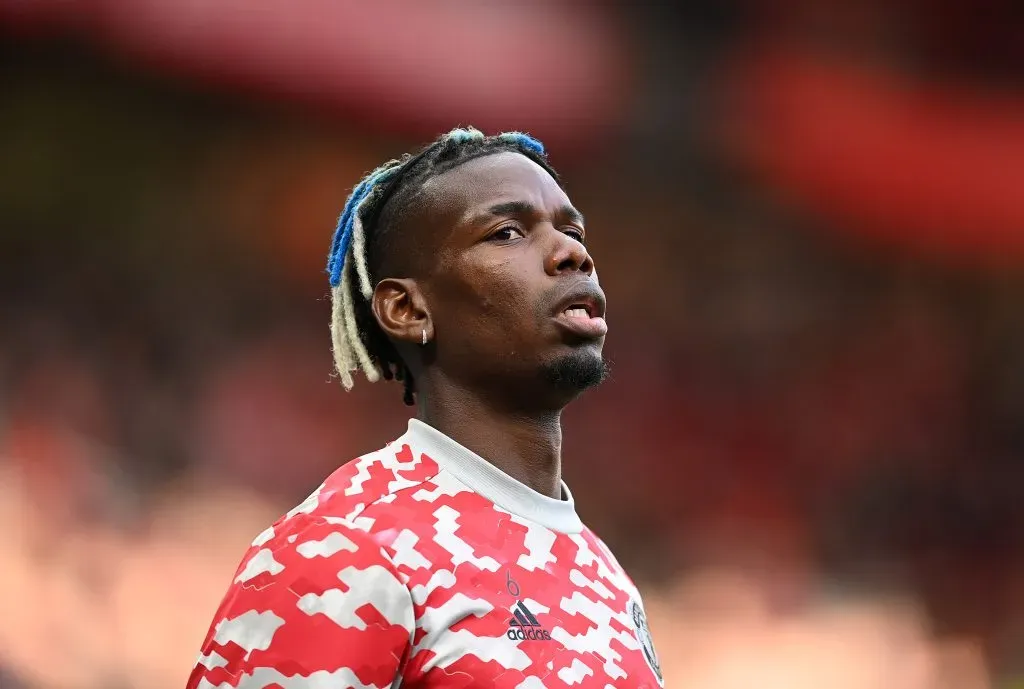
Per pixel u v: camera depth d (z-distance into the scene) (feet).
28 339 139.74
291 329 158.92
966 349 202.80
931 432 194.90
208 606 116.47
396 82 165.89
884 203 203.41
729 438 185.37
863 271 202.18
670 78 192.54
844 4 201.26
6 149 149.38
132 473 132.26
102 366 142.72
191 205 158.51
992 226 206.69
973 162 207.00
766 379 191.72
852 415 193.16
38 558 109.91
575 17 182.91
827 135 200.95
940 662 162.30
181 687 106.52
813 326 197.57
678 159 193.98
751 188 198.70
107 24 149.79
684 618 158.30
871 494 187.42
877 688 155.43
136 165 155.74
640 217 192.24
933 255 205.16
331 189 165.78
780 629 160.35
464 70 170.19
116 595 111.55
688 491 178.09
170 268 154.81
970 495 191.01
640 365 185.88
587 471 174.19
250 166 163.02
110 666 104.47
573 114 181.98
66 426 131.34
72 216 151.64
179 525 127.65
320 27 159.63
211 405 147.43
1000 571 180.86
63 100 152.97
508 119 175.83
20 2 145.48
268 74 158.81
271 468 145.48
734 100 196.44
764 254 197.47
